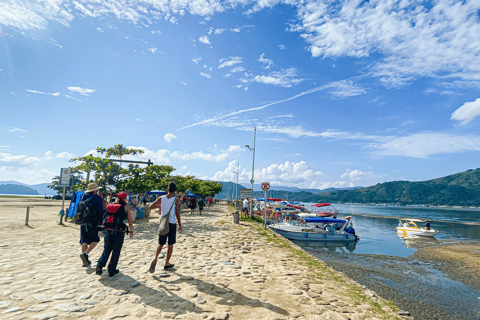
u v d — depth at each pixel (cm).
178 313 381
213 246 950
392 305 495
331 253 1853
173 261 690
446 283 1243
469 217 9031
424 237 2920
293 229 2281
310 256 893
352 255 1812
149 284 498
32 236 980
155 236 1092
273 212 3222
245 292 491
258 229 1541
